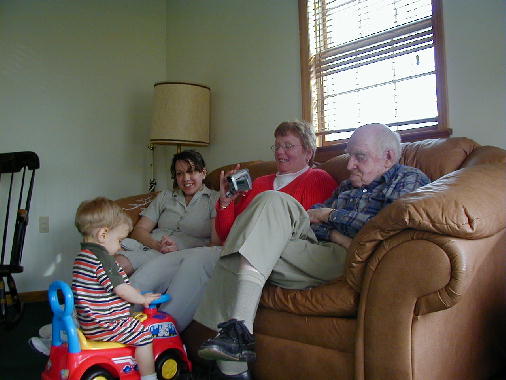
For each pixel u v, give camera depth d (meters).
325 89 2.73
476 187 1.26
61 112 3.51
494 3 1.92
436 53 2.11
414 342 1.17
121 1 3.79
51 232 3.42
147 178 3.82
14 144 3.36
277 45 2.97
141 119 3.83
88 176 3.58
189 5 3.72
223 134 3.39
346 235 1.59
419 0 2.27
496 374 1.57
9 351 2.13
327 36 2.72
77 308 1.46
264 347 1.51
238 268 1.40
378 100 2.44
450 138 1.81
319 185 1.95
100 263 1.50
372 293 1.23
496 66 1.91
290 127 2.05
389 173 1.62
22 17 3.42
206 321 1.45
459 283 1.10
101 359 1.44
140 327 1.51
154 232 2.47
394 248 1.20
